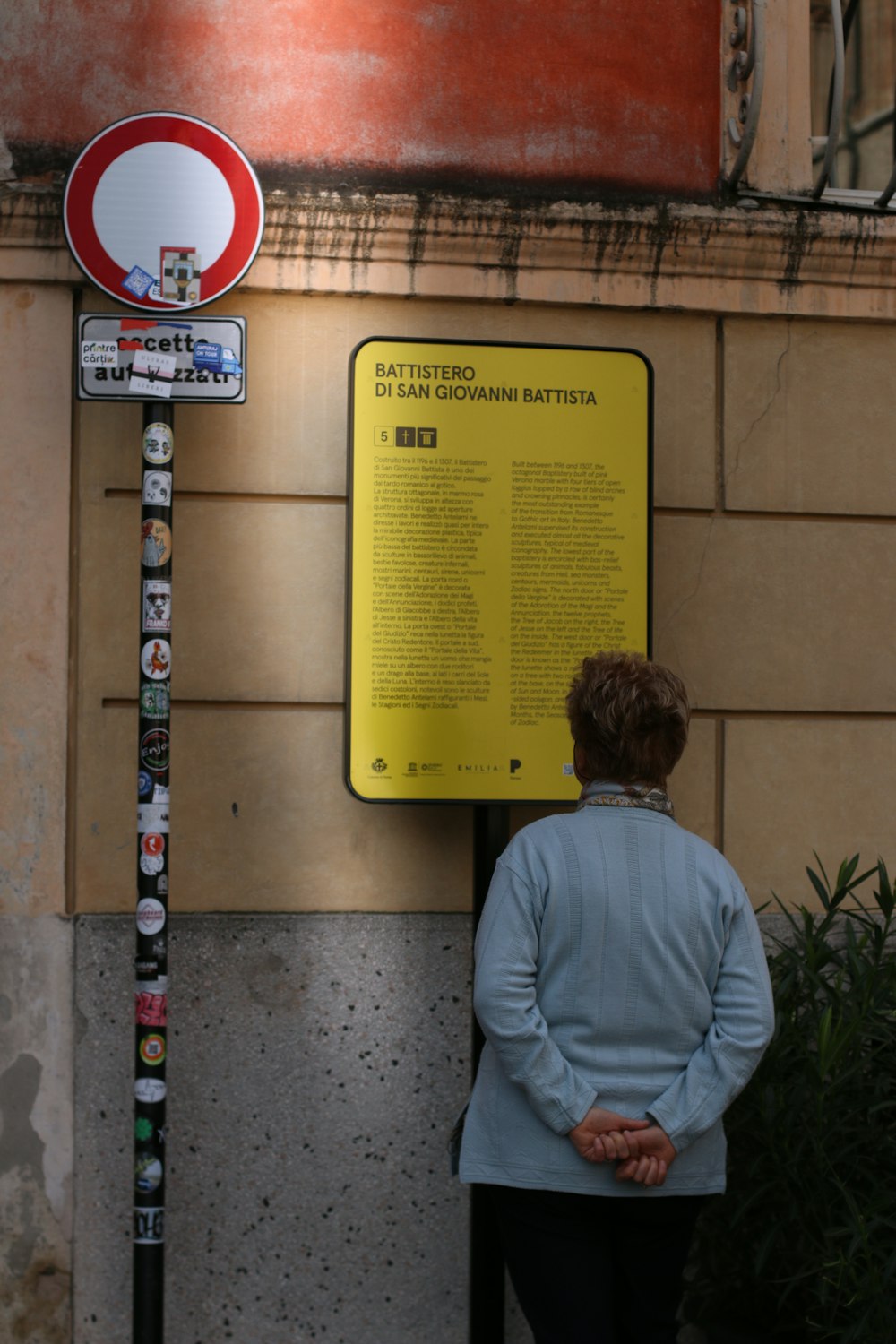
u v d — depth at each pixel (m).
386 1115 3.64
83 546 3.64
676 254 3.84
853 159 4.58
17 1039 3.54
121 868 3.60
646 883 2.35
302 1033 3.63
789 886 3.89
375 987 3.66
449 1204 3.65
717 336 3.93
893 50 4.62
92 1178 3.54
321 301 3.74
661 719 2.45
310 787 3.68
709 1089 2.31
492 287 3.77
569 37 3.89
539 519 3.63
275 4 3.77
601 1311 2.32
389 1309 3.62
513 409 3.63
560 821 2.44
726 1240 3.39
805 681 3.93
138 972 2.97
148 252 3.03
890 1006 3.33
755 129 3.82
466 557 3.61
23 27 3.69
